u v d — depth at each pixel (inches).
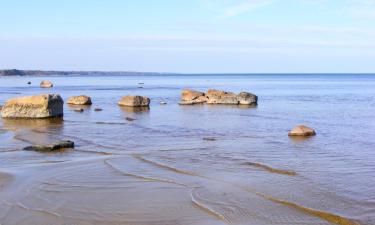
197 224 475.5
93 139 1071.0
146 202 551.8
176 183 640.4
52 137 1099.3
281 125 1363.2
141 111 1875.0
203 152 890.1
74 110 1873.8
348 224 467.2
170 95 3171.8
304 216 495.2
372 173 696.4
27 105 1546.5
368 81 7022.6
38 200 558.3
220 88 4443.9
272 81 7416.3
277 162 786.2
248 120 1508.4
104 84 5713.6
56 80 7839.6
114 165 760.3
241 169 729.6
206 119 1542.8
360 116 1641.2
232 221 482.6
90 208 529.0
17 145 972.6
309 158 823.7
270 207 526.6
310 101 2492.6
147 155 857.5
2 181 646.5
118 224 477.7
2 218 490.6
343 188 606.5
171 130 1246.9
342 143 1004.6
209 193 586.2
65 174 693.9
